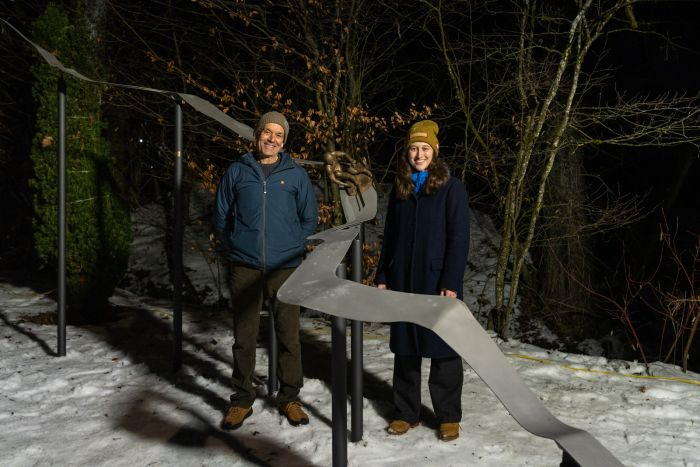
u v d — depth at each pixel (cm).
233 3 717
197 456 312
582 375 450
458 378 327
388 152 1017
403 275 320
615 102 1006
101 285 634
